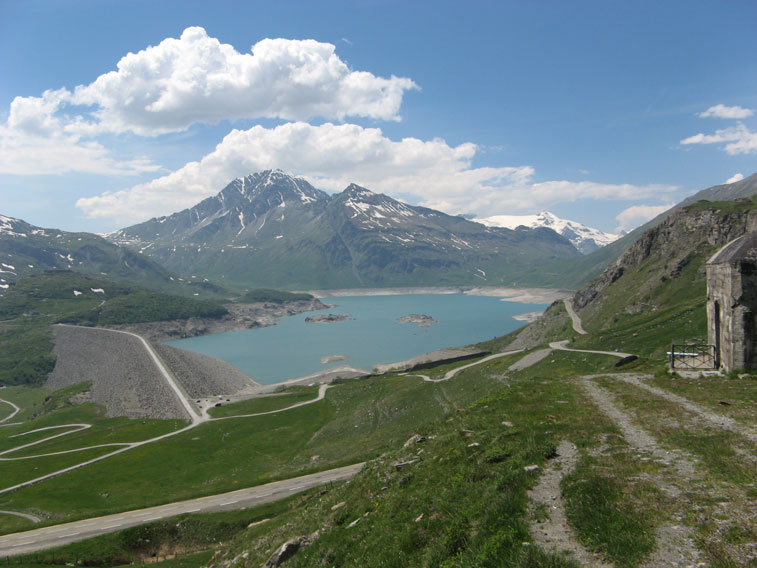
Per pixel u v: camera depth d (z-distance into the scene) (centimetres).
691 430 2341
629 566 1260
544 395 3738
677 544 1323
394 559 1789
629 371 4762
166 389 16512
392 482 2825
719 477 1722
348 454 8019
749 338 3625
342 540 2345
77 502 7650
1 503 7888
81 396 17188
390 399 11231
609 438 2373
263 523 4528
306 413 12825
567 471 2005
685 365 4144
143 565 4541
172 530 5388
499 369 10775
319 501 3884
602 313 17338
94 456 10388
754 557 1202
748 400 2805
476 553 1504
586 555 1354
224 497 6247
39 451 11238
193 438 11294
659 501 1588
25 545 5259
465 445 2725
